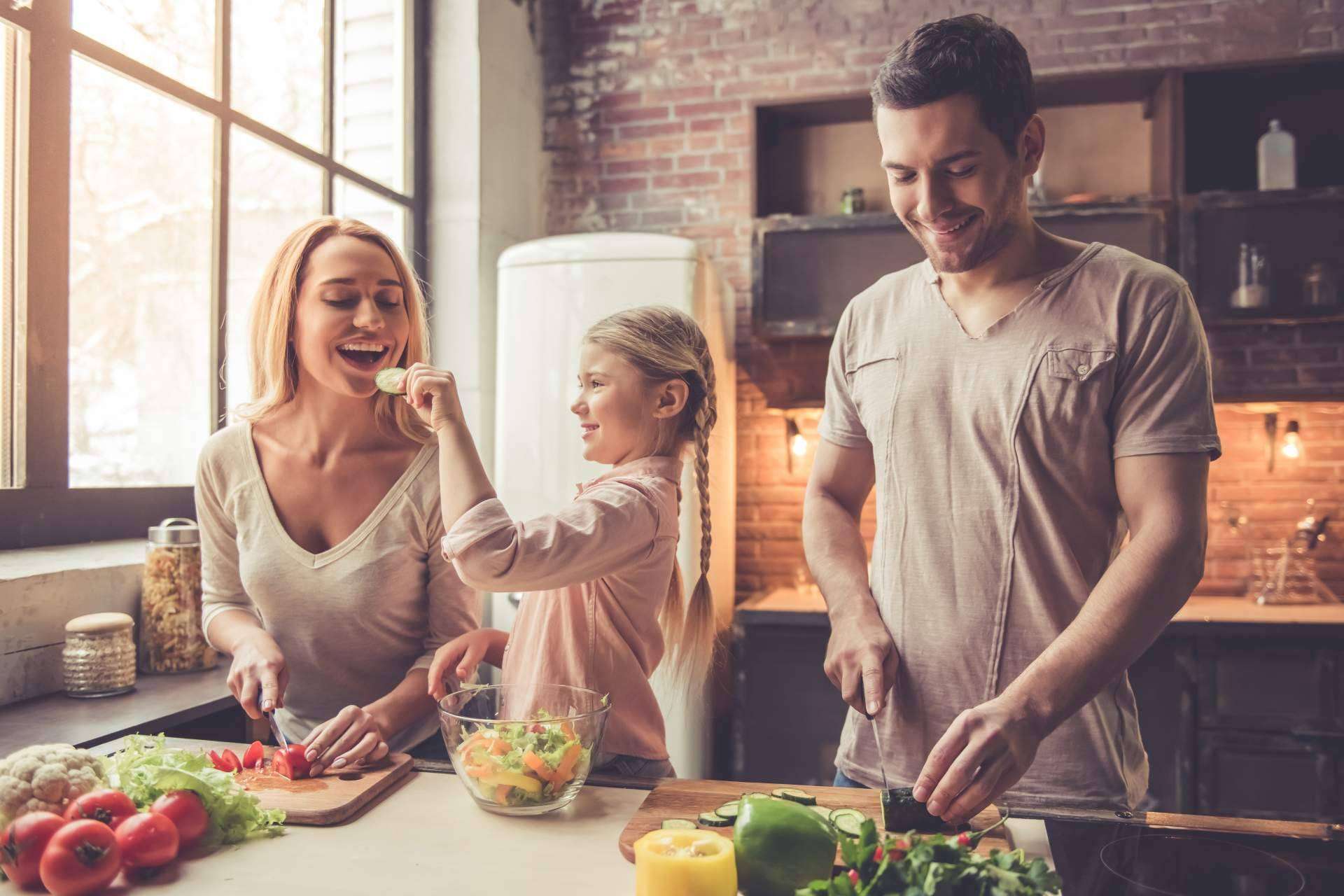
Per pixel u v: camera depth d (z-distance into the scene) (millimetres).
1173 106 2926
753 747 2832
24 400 1878
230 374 2424
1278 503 3100
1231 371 3123
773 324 3115
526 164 3584
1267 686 2533
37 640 1687
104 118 2045
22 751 919
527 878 845
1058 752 1208
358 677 1408
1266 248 2809
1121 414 1199
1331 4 3086
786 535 3414
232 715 1736
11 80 1827
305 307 1300
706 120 3539
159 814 857
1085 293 1233
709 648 1310
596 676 1154
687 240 2891
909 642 1291
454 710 1057
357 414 1365
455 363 3268
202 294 2336
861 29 3416
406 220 3215
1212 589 3121
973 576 1256
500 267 2992
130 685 1745
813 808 934
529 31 3615
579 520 1072
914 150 1154
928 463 1300
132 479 2152
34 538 1907
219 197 2363
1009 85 1138
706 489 1298
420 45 3281
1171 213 2867
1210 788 2549
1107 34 3217
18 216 1849
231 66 2420
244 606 1459
